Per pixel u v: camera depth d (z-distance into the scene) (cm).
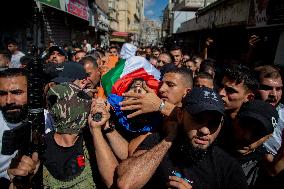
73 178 174
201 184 154
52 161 172
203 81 305
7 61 511
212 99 149
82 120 172
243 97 204
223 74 221
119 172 156
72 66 297
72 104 169
